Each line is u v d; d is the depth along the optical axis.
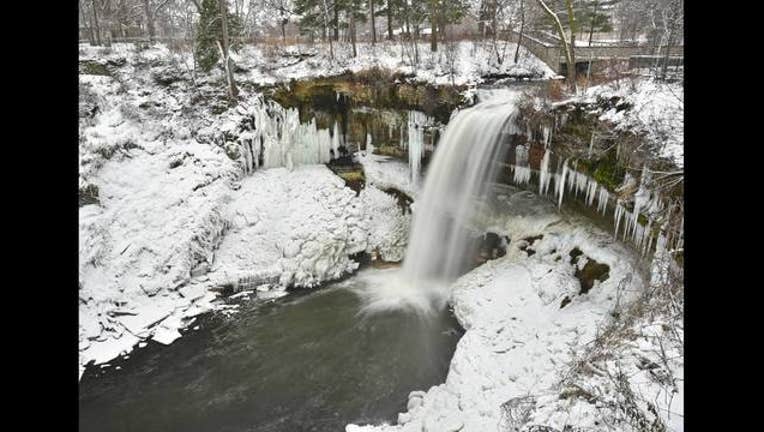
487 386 8.54
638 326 6.98
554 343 8.95
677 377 5.56
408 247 14.86
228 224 14.79
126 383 9.98
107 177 13.89
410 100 15.98
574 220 11.73
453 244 13.87
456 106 15.34
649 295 7.47
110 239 12.80
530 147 12.91
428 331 11.44
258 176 16.22
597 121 11.09
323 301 12.93
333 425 8.73
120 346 11.02
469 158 13.95
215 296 13.02
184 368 10.41
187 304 12.54
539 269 11.27
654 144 9.41
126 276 12.51
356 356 10.61
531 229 12.48
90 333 11.17
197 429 8.81
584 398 6.04
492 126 13.52
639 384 5.67
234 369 10.34
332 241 14.52
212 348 11.04
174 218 13.91
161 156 15.19
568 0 14.45
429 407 8.58
